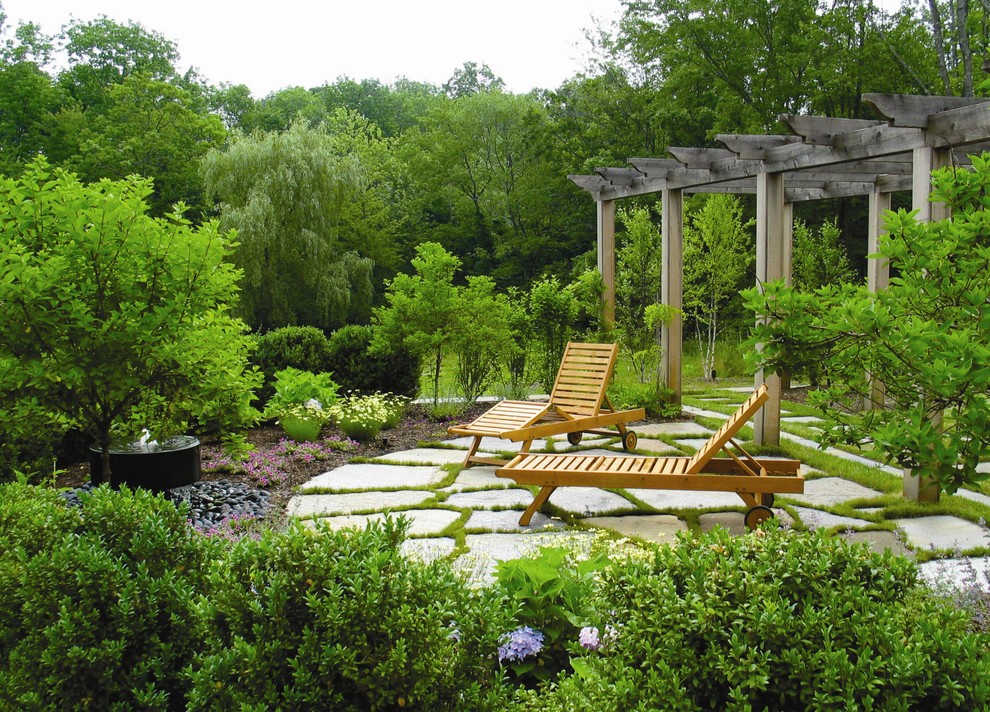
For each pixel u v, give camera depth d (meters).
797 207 20.36
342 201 24.39
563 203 28.53
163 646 2.21
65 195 4.41
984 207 3.00
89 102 30.20
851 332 2.87
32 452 5.93
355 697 2.07
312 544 2.22
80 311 4.12
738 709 1.73
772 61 20.42
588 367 8.13
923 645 1.76
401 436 8.65
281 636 2.06
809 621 1.83
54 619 2.21
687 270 14.74
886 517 5.28
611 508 5.60
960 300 2.81
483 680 2.25
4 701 2.13
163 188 27.08
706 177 8.61
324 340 10.00
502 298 10.47
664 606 1.92
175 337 4.53
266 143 22.84
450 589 2.29
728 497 5.90
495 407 7.94
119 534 2.52
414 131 32.06
